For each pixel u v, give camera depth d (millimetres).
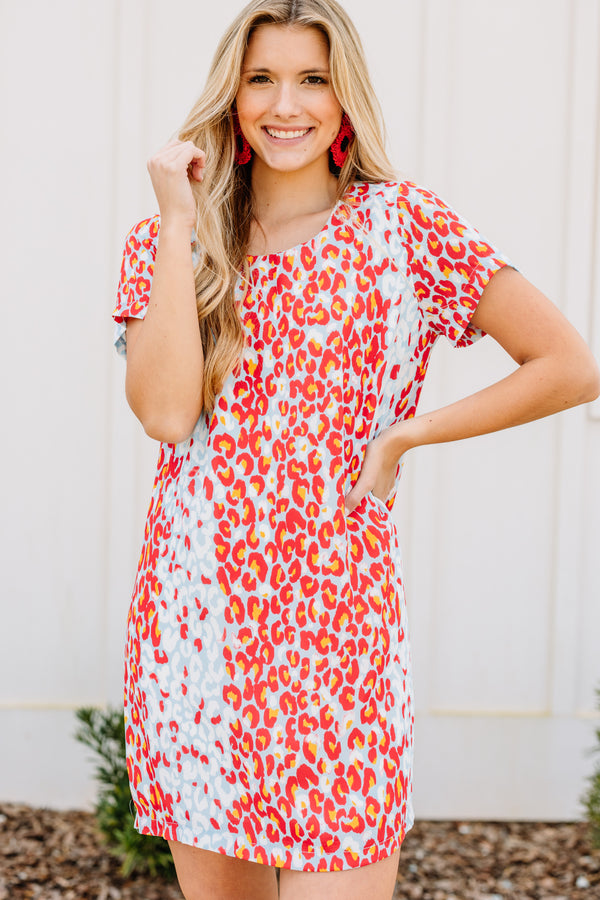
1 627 3490
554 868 3250
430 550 3494
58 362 3426
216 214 1783
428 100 3344
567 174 3395
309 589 1705
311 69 1719
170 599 1793
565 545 3504
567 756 3564
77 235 3389
